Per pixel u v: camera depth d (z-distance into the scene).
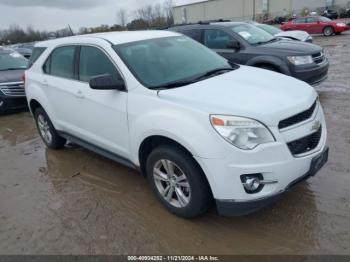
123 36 4.42
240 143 2.98
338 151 4.77
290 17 49.44
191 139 3.10
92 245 3.33
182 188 3.49
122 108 3.81
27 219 3.86
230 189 3.04
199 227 3.46
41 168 5.20
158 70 3.96
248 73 4.14
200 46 4.82
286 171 3.05
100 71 4.22
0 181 4.89
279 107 3.14
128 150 3.94
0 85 8.39
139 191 4.24
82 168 5.05
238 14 63.22
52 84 5.00
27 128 7.41
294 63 7.05
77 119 4.66
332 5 50.31
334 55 14.15
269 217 3.51
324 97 7.55
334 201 3.67
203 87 3.58
